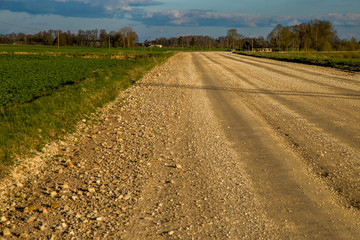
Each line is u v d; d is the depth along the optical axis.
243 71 26.28
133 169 6.56
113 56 58.53
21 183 5.96
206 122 10.09
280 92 15.16
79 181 6.07
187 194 5.40
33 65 33.94
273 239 4.08
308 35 111.12
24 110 10.48
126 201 5.20
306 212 4.72
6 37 164.50
